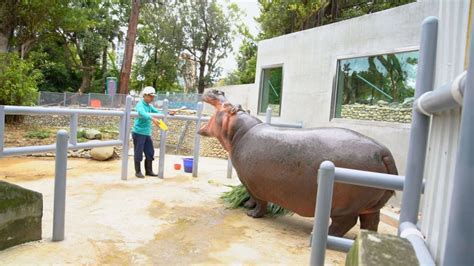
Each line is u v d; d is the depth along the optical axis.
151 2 26.00
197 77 35.28
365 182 1.80
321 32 7.33
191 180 6.24
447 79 1.43
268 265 2.99
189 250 3.20
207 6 31.75
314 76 7.48
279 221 4.28
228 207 4.65
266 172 3.87
